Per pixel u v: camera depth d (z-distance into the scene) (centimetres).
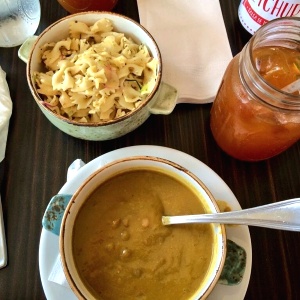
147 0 39
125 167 28
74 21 34
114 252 27
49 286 28
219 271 24
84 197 27
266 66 30
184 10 39
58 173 34
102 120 32
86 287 27
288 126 28
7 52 38
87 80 31
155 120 36
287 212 25
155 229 28
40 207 33
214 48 37
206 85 36
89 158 34
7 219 32
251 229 32
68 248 26
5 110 34
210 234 28
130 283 27
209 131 36
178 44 38
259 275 31
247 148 32
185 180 28
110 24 34
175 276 27
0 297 30
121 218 28
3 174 34
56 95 32
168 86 32
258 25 36
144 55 33
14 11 36
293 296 31
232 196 30
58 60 33
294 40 30
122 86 33
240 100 29
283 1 33
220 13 39
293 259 32
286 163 35
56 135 35
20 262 31
